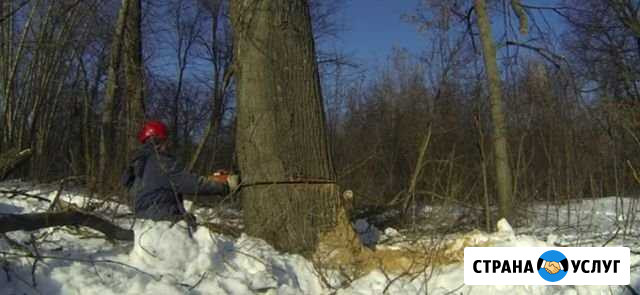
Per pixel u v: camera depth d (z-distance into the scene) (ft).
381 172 27.63
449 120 27.61
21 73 47.55
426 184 22.39
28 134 46.37
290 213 17.25
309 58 18.35
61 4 41.68
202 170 31.30
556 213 25.70
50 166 30.99
